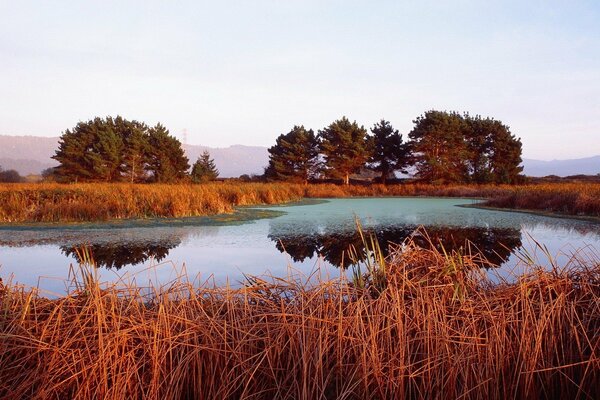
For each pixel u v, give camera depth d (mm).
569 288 3703
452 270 3826
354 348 3070
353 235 12531
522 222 15867
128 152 45750
